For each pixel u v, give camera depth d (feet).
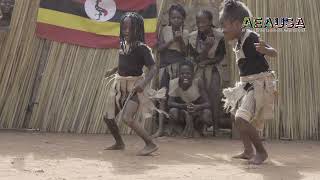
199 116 24.70
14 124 25.29
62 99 25.23
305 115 24.56
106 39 25.49
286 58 24.70
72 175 13.87
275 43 24.73
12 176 13.50
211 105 25.35
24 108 25.32
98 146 20.30
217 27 26.37
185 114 24.73
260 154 16.66
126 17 18.11
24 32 25.32
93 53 25.39
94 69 25.29
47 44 25.46
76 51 25.40
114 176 13.75
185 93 24.90
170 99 24.95
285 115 24.59
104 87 25.08
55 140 21.83
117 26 25.64
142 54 18.07
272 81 16.48
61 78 25.31
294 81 24.68
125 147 20.21
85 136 23.70
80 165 15.55
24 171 14.32
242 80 16.58
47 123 25.14
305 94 24.62
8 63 25.22
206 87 25.46
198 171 14.88
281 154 19.20
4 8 24.90
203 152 19.45
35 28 25.34
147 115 18.38
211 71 25.57
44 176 13.61
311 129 24.47
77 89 25.23
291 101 24.61
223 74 26.08
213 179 13.58
